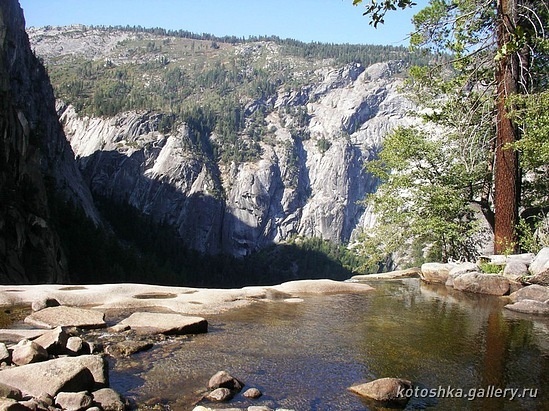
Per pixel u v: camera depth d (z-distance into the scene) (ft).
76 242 289.74
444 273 55.06
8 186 196.44
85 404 18.11
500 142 50.67
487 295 46.60
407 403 20.56
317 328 32.42
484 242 70.03
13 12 385.70
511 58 47.55
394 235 66.64
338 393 21.36
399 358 26.30
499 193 51.21
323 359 25.84
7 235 181.98
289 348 27.68
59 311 32.27
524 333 31.94
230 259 627.05
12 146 205.46
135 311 35.53
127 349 26.03
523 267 46.21
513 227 50.83
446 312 38.34
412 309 39.47
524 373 24.25
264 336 30.04
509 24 43.78
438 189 61.77
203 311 36.65
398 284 54.34
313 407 19.90
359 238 71.20
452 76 56.03
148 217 610.65
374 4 23.07
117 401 18.89
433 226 61.77
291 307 39.32
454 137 59.62
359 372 24.00
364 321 34.83
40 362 20.57
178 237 614.75
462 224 64.28
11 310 34.45
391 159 66.64
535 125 46.75
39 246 201.36
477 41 48.29
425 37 49.32
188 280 476.54
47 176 324.60
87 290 41.52
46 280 196.85
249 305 39.63
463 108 56.65
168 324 30.25
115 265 309.01
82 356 21.95
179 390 21.01
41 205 226.58
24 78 382.22
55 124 424.87
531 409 20.11
